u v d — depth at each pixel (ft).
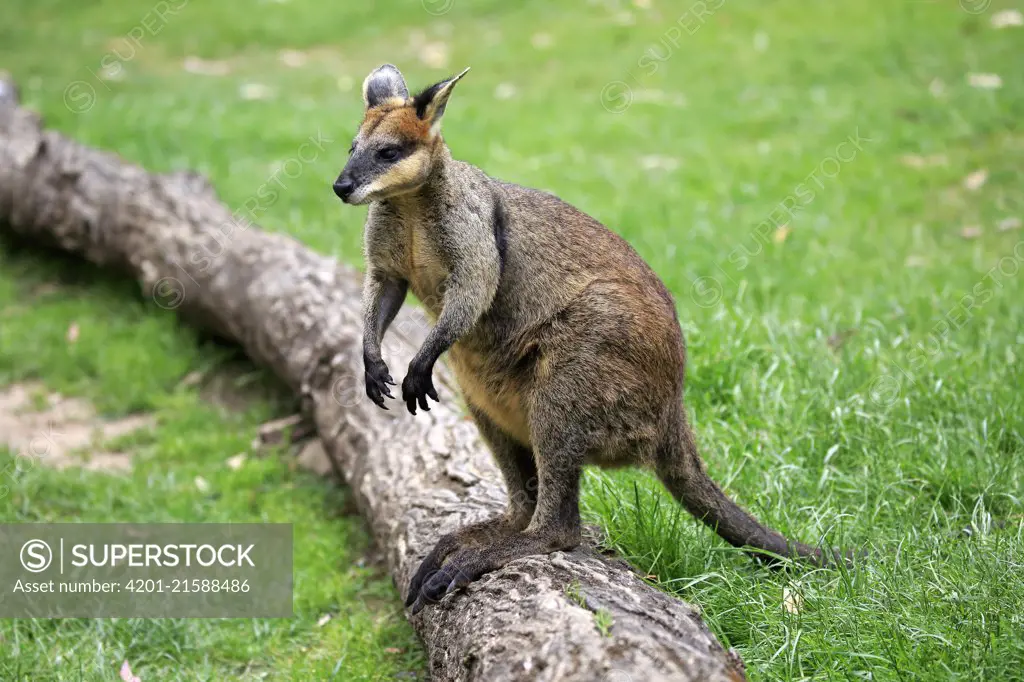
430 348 19.25
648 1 69.51
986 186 42.24
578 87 57.67
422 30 68.90
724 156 47.01
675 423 19.99
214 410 33.30
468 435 24.53
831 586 19.44
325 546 26.16
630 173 45.91
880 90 52.80
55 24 70.54
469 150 48.52
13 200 41.93
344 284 32.45
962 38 57.82
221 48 66.74
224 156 47.75
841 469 24.64
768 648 18.26
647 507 21.72
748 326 30.22
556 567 17.62
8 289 40.34
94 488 28.37
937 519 21.70
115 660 21.47
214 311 34.91
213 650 22.27
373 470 25.46
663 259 36.94
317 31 68.80
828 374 27.61
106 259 39.60
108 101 55.47
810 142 47.98
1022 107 48.49
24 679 20.27
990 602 18.03
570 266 19.75
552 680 14.71
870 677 16.99
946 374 27.37
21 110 47.16
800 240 38.63
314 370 30.01
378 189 18.93
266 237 35.40
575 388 19.12
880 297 33.47
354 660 21.67
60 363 35.35
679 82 56.90
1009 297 33.09
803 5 65.92
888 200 41.50
